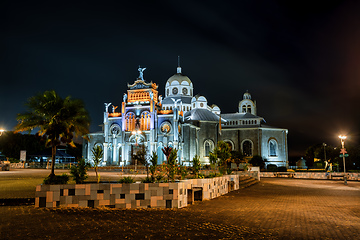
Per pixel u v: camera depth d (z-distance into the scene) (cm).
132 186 1800
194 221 1470
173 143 7962
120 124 8594
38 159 9850
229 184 3033
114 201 1775
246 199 2398
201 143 9094
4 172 5094
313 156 11469
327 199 2455
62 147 10419
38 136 2739
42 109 2583
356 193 2977
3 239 1105
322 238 1190
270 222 1477
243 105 11425
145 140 8144
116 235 1176
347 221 1516
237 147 9350
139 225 1353
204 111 9631
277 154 9400
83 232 1209
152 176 1998
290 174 6222
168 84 10981
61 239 1109
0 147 9250
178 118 8162
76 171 1956
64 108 2578
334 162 8762
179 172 2250
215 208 1900
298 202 2242
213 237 1180
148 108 8319
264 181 4906
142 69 8669
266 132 9394
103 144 8694
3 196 1930
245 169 5134
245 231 1286
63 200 1744
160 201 1823
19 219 1430
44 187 1738
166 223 1409
